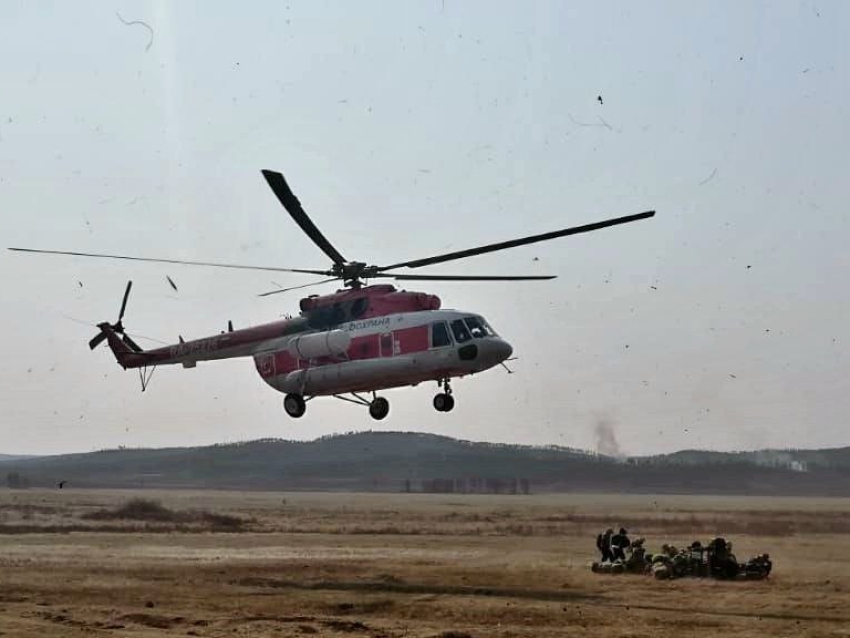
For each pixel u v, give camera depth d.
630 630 27.69
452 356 36.09
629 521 102.69
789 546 63.72
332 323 38.53
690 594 35.19
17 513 101.50
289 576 40.72
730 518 113.06
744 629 27.88
